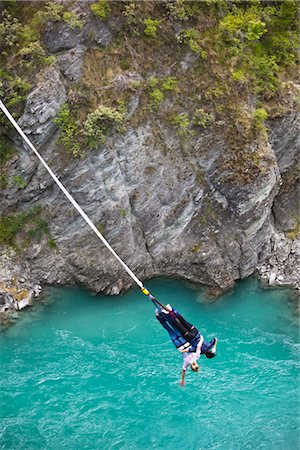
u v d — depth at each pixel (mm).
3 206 24016
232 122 24141
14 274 23656
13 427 18969
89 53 23000
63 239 24109
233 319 24172
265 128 24531
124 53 23297
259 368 21672
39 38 22766
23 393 20188
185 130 23969
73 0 22844
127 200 23859
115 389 20547
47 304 23766
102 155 23000
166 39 23672
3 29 22594
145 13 23375
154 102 23438
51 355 21797
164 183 24156
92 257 24156
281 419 19703
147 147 23641
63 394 20234
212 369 21547
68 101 22688
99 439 18781
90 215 23766
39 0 22984
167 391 20547
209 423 19500
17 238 24062
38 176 23328
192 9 23938
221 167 24375
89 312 23781
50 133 22891
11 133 23188
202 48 23984
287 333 23500
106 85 22969
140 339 22781
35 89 22391
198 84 23938
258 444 18875
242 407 20094
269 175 24375
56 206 23812
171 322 14820
